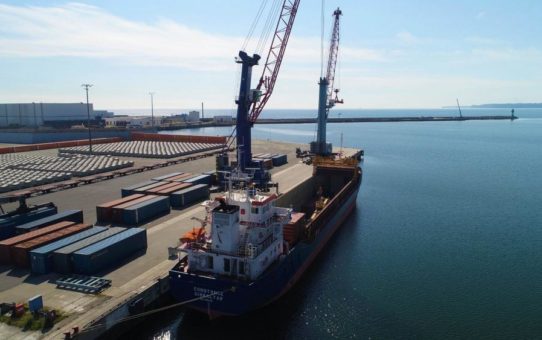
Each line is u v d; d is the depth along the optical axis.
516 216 73.62
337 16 123.44
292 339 34.75
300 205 79.12
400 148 198.88
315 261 51.78
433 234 62.91
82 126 188.00
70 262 37.88
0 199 54.06
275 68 86.25
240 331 35.91
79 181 78.56
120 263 40.56
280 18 84.88
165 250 44.22
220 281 34.16
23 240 41.09
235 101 82.25
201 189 68.25
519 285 44.72
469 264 50.81
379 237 61.50
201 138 153.00
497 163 147.75
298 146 153.88
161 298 37.19
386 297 42.03
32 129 164.38
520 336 35.00
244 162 83.69
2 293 34.00
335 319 37.81
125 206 54.72
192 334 35.09
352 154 142.38
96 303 32.41
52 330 28.48
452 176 118.38
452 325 36.75
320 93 123.88
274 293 38.47
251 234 37.78
